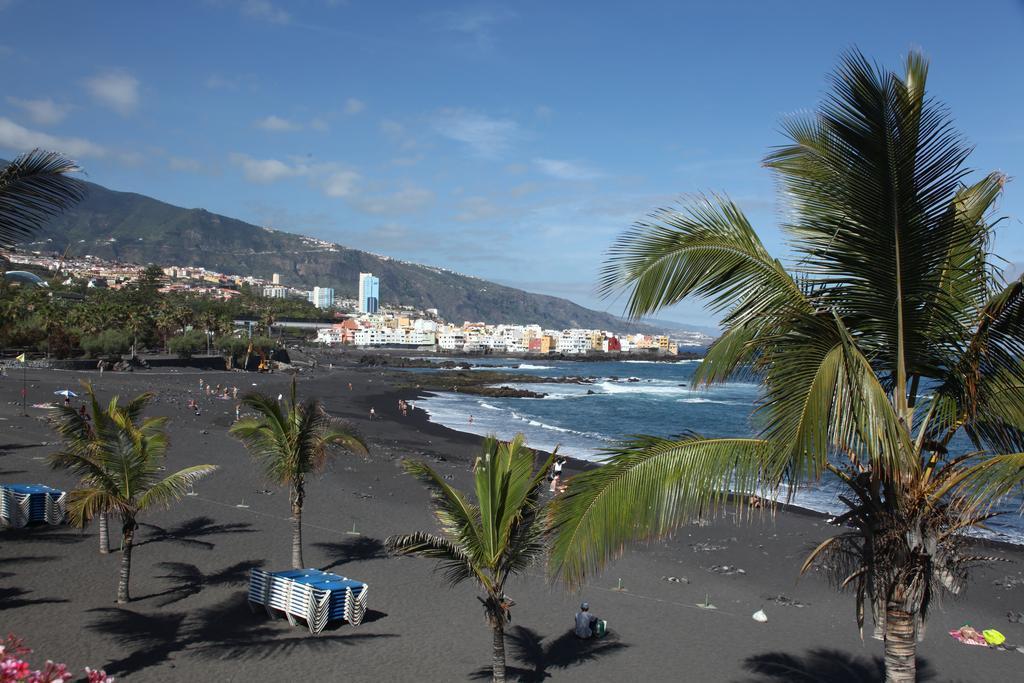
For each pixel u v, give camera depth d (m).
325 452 19.39
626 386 146.62
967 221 7.07
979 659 16.09
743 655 15.88
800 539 26.80
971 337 6.92
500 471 11.88
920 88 6.63
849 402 6.19
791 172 7.31
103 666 13.38
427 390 115.38
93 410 15.84
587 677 14.38
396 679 13.71
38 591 16.94
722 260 7.18
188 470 17.14
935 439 7.52
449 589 19.28
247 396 18.42
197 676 13.29
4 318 94.81
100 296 160.50
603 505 7.22
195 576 18.88
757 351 7.02
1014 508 31.73
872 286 6.94
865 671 15.14
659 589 20.70
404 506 29.38
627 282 7.16
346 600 16.28
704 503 7.12
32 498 22.14
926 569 6.98
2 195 8.27
